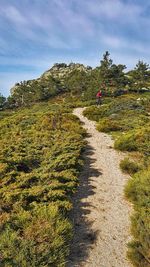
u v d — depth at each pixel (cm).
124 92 6456
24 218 857
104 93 5931
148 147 1773
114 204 1133
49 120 2498
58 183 1116
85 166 1545
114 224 987
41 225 827
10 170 1262
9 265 664
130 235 929
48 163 1413
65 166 1359
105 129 2400
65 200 1043
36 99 7556
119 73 6372
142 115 3039
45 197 1016
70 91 7756
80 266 761
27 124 2491
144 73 6375
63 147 1634
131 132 2177
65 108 4016
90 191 1233
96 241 880
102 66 6181
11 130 2298
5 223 830
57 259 732
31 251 721
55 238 782
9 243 737
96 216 1028
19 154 1501
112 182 1355
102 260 797
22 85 8738
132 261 794
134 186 1214
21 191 1030
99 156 1734
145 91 6744
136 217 971
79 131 2223
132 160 1670
